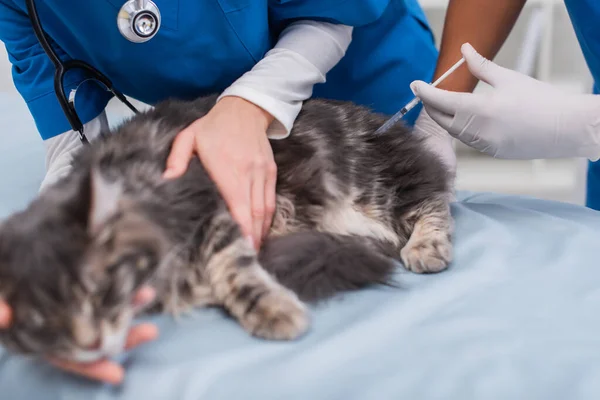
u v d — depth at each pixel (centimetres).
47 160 184
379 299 123
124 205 114
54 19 161
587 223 156
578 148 162
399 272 140
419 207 167
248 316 117
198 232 132
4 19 170
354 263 134
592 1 172
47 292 94
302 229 160
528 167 402
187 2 151
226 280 127
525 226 153
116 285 101
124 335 102
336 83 202
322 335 111
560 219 155
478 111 159
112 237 104
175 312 127
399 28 200
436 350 102
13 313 95
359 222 169
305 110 174
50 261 96
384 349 104
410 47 203
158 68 164
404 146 177
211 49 162
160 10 150
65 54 172
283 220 158
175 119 157
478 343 103
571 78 352
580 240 140
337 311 120
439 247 144
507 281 124
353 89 203
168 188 129
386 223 171
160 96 181
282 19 171
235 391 96
